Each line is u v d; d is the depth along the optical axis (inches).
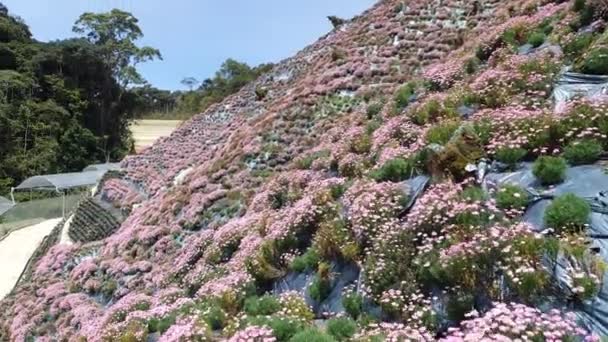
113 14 3181.6
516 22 606.5
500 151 334.3
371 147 498.6
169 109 4407.0
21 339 713.6
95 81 2925.7
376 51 979.3
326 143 699.4
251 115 1219.2
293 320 298.7
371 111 676.1
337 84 911.7
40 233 1694.1
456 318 251.4
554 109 377.7
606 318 214.2
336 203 421.4
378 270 298.2
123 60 3125.0
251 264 421.7
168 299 495.8
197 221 732.0
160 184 1183.6
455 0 1011.3
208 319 356.5
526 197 291.0
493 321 211.5
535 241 245.3
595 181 279.6
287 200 554.3
